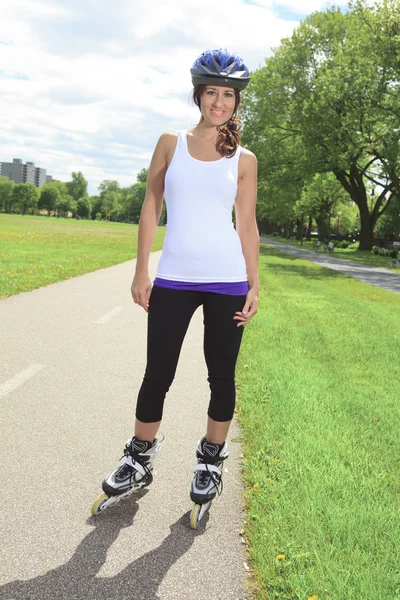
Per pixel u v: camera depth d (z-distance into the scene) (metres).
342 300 12.58
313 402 4.45
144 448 2.62
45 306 8.57
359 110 29.75
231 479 3.03
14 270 12.91
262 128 38.56
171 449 3.41
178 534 2.44
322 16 36.44
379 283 18.95
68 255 19.36
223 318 2.45
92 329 7.02
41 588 2.02
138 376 5.00
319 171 39.19
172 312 2.43
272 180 39.47
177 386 4.85
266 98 37.38
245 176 2.49
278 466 3.10
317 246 51.31
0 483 2.81
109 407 4.11
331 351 6.65
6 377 4.73
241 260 2.50
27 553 2.23
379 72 29.30
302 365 5.77
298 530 2.42
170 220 2.46
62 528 2.43
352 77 28.80
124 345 6.23
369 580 2.10
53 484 2.84
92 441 3.44
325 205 63.59
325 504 2.68
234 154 2.41
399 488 2.96
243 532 2.47
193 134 2.43
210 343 2.52
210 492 2.51
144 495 2.79
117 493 2.55
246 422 3.87
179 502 2.74
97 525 2.47
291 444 3.46
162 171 2.49
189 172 2.38
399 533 2.48
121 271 15.14
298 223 81.00
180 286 2.42
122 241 34.00
